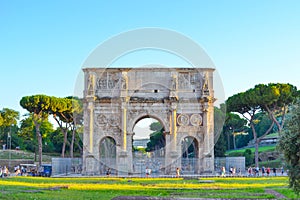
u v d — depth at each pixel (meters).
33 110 88.62
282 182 47.16
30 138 131.12
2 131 131.75
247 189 37.91
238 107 84.25
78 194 32.09
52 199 27.27
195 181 49.59
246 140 147.25
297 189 24.48
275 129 145.50
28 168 80.25
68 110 91.56
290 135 24.19
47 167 69.19
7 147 130.88
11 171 84.56
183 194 33.06
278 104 80.31
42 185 41.28
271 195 31.58
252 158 101.12
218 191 35.94
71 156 92.88
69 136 123.31
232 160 74.75
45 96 87.94
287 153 24.45
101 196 30.64
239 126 133.00
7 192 31.14
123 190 36.66
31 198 27.31
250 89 83.56
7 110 120.19
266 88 79.38
